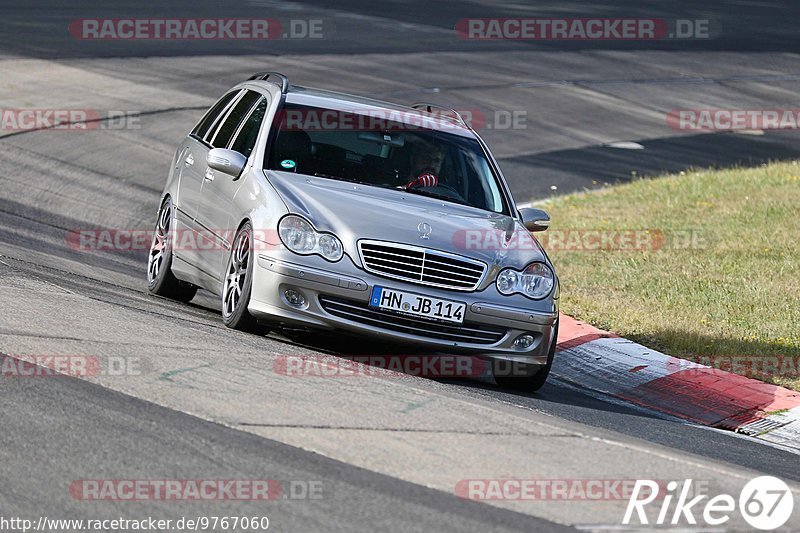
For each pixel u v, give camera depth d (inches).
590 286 1808.6
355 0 5531.5
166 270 1434.5
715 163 3353.8
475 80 4055.1
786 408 1269.7
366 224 1154.0
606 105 4001.0
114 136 2719.0
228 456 767.1
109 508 667.4
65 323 1067.9
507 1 6087.6
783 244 2143.2
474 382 1232.2
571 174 2989.7
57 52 3553.2
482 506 726.5
